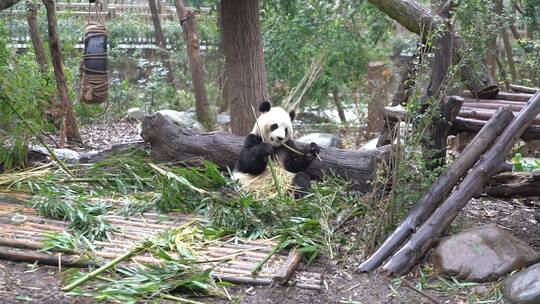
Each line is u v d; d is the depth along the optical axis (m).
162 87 14.54
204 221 5.42
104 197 6.04
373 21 13.53
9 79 7.14
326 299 4.25
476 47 5.54
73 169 6.76
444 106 5.25
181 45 15.87
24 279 4.36
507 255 4.54
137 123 13.27
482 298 4.25
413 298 4.29
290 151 6.33
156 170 6.40
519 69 13.38
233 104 8.73
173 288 4.19
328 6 13.02
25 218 5.35
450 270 4.53
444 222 4.75
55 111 9.47
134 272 4.39
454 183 4.96
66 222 5.38
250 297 4.22
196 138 6.87
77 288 4.19
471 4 5.51
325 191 6.01
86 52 7.02
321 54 12.41
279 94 13.00
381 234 4.93
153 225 5.36
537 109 5.00
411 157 4.97
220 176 5.93
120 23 17.11
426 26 6.67
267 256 4.68
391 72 12.59
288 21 13.19
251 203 5.42
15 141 6.89
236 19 8.49
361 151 6.53
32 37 10.64
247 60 8.58
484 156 4.95
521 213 6.09
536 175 5.91
